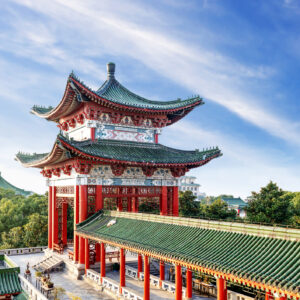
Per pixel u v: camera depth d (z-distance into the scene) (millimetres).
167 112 46469
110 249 52562
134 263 43312
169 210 46094
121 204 50094
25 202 98750
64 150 36344
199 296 31438
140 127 46969
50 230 51375
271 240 20375
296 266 17109
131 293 30625
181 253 23172
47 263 45219
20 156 55406
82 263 39344
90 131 43031
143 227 31094
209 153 43812
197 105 47344
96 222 38094
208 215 70312
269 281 16578
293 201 80812
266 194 55938
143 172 44156
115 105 42438
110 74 51094
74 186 41094
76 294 33812
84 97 40781
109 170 41812
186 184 177500
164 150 47750
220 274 19531
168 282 33812
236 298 28938
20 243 70562
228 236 23156
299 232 18922
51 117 50312
